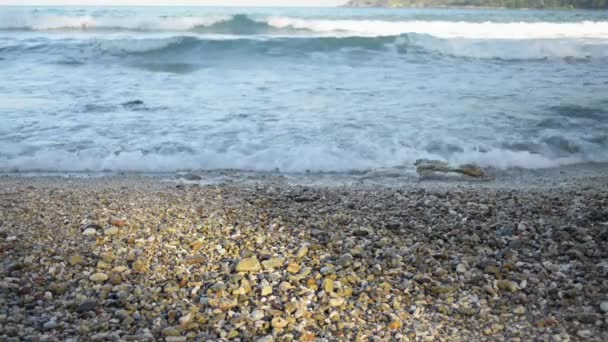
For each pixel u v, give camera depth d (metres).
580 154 3.19
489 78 5.24
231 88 4.68
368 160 3.07
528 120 3.73
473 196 2.54
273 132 3.43
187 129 3.48
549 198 2.51
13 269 1.89
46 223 2.21
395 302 1.76
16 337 1.61
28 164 2.98
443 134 3.42
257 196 2.54
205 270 1.92
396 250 2.02
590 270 1.89
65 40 6.42
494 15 15.16
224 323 1.69
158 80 5.03
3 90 4.45
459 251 2.02
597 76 5.38
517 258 1.96
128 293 1.80
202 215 2.30
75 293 1.80
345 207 2.40
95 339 1.62
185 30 8.77
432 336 1.64
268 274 1.88
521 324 1.68
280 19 8.84
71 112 3.82
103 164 3.00
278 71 5.51
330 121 3.66
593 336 1.63
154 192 2.59
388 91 4.59
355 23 8.90
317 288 1.82
